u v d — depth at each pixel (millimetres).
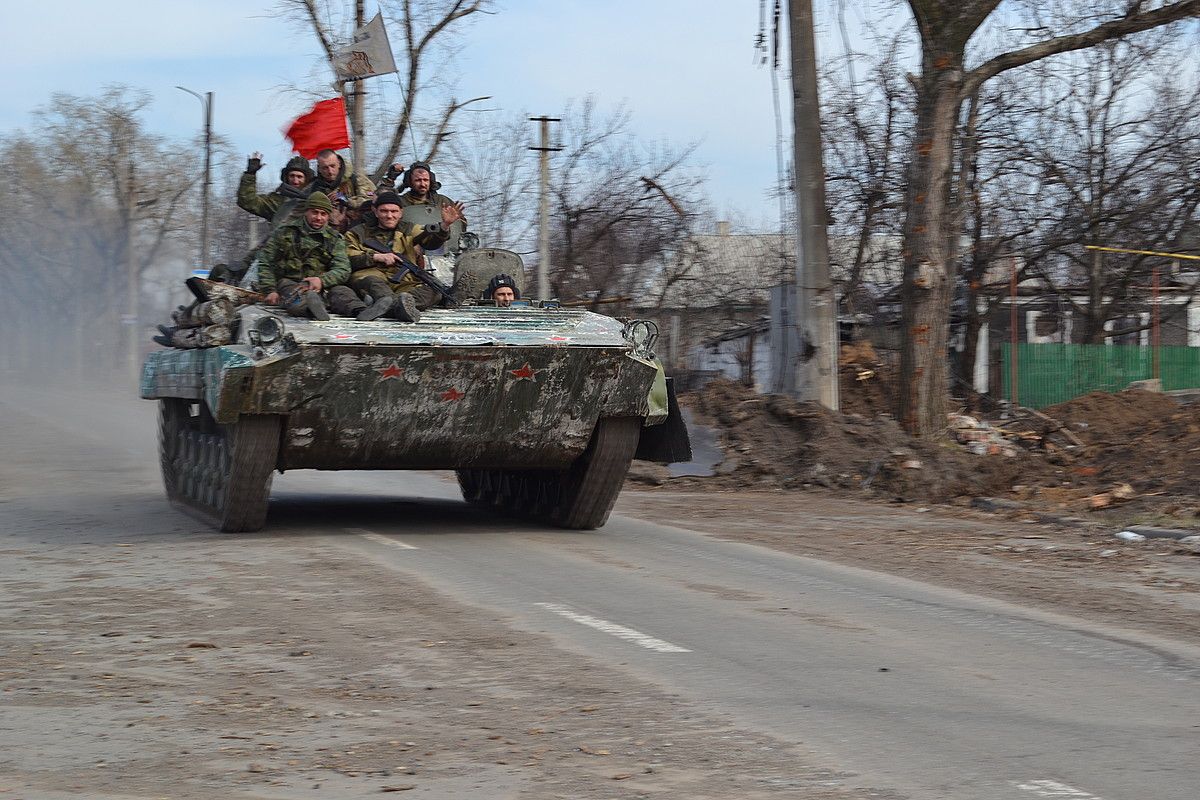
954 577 8836
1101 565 9492
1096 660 6262
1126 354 27344
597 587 8234
